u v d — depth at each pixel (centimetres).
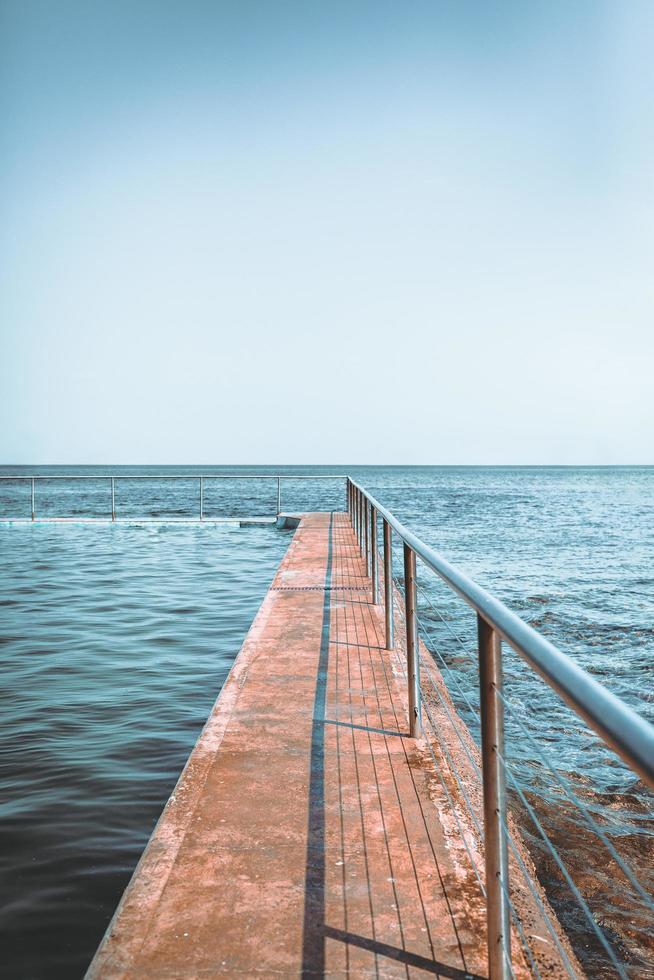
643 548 1884
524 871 213
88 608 902
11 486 10931
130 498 5362
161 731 496
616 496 5794
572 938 295
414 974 192
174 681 610
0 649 709
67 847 344
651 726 95
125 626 810
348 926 214
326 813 287
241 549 1502
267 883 237
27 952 269
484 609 176
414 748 355
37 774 425
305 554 1074
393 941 207
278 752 350
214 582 1091
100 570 1201
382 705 420
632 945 290
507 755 507
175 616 862
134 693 578
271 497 5497
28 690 583
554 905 320
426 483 9769
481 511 3538
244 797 301
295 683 459
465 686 650
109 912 294
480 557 1667
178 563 1288
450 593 1114
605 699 108
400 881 238
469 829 274
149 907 224
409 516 3080
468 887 234
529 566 1517
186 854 256
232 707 414
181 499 5112
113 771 430
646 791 445
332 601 717
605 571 1453
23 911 294
